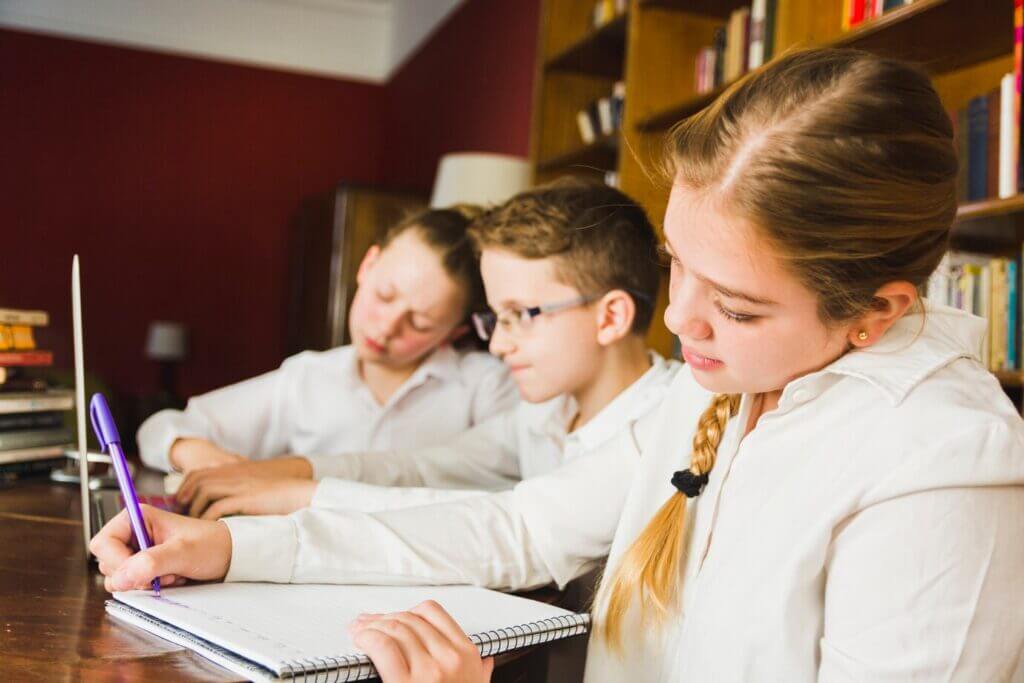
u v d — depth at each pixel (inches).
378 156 250.1
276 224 242.2
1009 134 66.2
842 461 29.1
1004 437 26.9
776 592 29.5
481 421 74.8
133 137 231.6
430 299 67.0
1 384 56.3
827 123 26.4
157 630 29.2
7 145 222.8
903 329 30.4
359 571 35.9
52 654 27.0
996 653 26.3
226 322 239.0
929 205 27.5
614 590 34.3
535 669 33.7
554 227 48.3
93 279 229.5
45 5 223.1
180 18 232.8
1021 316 69.0
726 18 115.3
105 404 34.0
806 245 26.5
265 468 52.2
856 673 26.9
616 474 39.9
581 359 49.7
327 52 244.7
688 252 28.2
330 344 183.8
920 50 77.2
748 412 33.3
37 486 55.4
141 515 33.4
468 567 37.4
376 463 57.0
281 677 25.0
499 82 176.7
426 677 26.6
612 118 125.3
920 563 26.7
